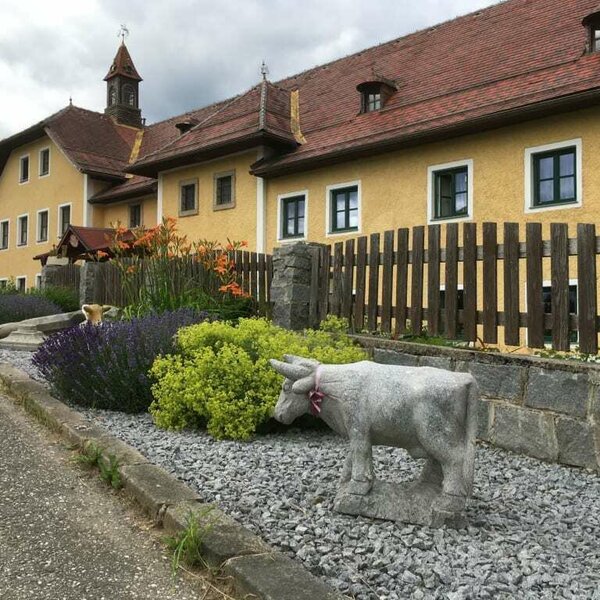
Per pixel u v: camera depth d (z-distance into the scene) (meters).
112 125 30.75
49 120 28.39
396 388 3.35
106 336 6.60
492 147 12.88
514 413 5.07
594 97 10.94
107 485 4.00
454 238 5.77
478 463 4.74
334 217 16.11
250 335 6.10
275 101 19.12
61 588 2.72
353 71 19.61
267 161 17.62
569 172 11.88
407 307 6.29
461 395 3.29
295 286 7.56
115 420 5.76
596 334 4.75
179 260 9.30
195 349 5.95
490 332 5.45
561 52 13.13
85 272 14.09
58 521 3.43
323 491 3.81
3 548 3.08
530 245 5.16
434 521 3.28
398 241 6.37
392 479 4.20
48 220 29.00
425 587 2.66
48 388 6.72
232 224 18.69
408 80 16.70
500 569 2.82
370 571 2.77
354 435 3.42
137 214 25.62
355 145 14.91
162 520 3.36
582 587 2.68
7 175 32.31
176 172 20.72
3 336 11.65
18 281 30.75
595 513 3.73
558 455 4.78
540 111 11.75
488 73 14.37
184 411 5.48
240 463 4.43
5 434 5.14
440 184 13.97
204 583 2.77
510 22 15.97
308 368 3.55
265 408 5.19
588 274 4.80
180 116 28.98
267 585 2.54
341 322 6.80
